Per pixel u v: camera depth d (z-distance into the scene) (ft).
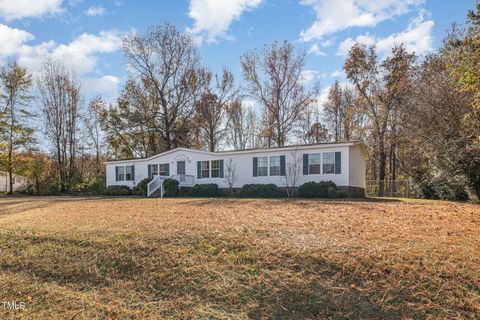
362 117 98.89
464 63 26.22
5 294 15.34
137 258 17.37
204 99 102.63
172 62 99.66
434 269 13.57
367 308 12.00
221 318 12.26
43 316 13.32
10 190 92.73
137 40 97.25
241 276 14.71
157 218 26.99
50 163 99.40
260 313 12.39
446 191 49.90
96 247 19.34
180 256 17.04
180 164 73.56
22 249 20.67
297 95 94.32
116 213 31.99
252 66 95.55
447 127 50.44
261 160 63.21
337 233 18.95
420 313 11.49
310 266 14.64
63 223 26.86
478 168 44.75
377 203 38.37
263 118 105.60
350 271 13.96
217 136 111.45
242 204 37.27
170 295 14.16
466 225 21.26
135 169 80.79
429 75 58.65
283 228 20.58
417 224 21.66
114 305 13.71
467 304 11.66
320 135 106.22
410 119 59.36
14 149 93.04
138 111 100.12
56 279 16.65
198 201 43.19
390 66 78.54
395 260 14.42
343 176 54.85
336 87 104.99
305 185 54.95
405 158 71.97
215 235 19.38
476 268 13.51
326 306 12.33
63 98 98.94
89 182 92.94
